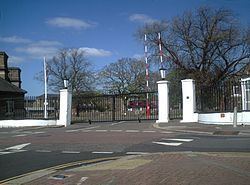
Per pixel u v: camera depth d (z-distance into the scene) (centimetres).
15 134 2327
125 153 1337
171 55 5747
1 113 3378
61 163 1186
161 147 1448
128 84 8300
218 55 5653
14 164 1198
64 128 2709
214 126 2192
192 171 925
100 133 2094
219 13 5841
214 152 1259
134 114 4200
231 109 2325
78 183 866
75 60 7650
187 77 5553
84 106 4378
